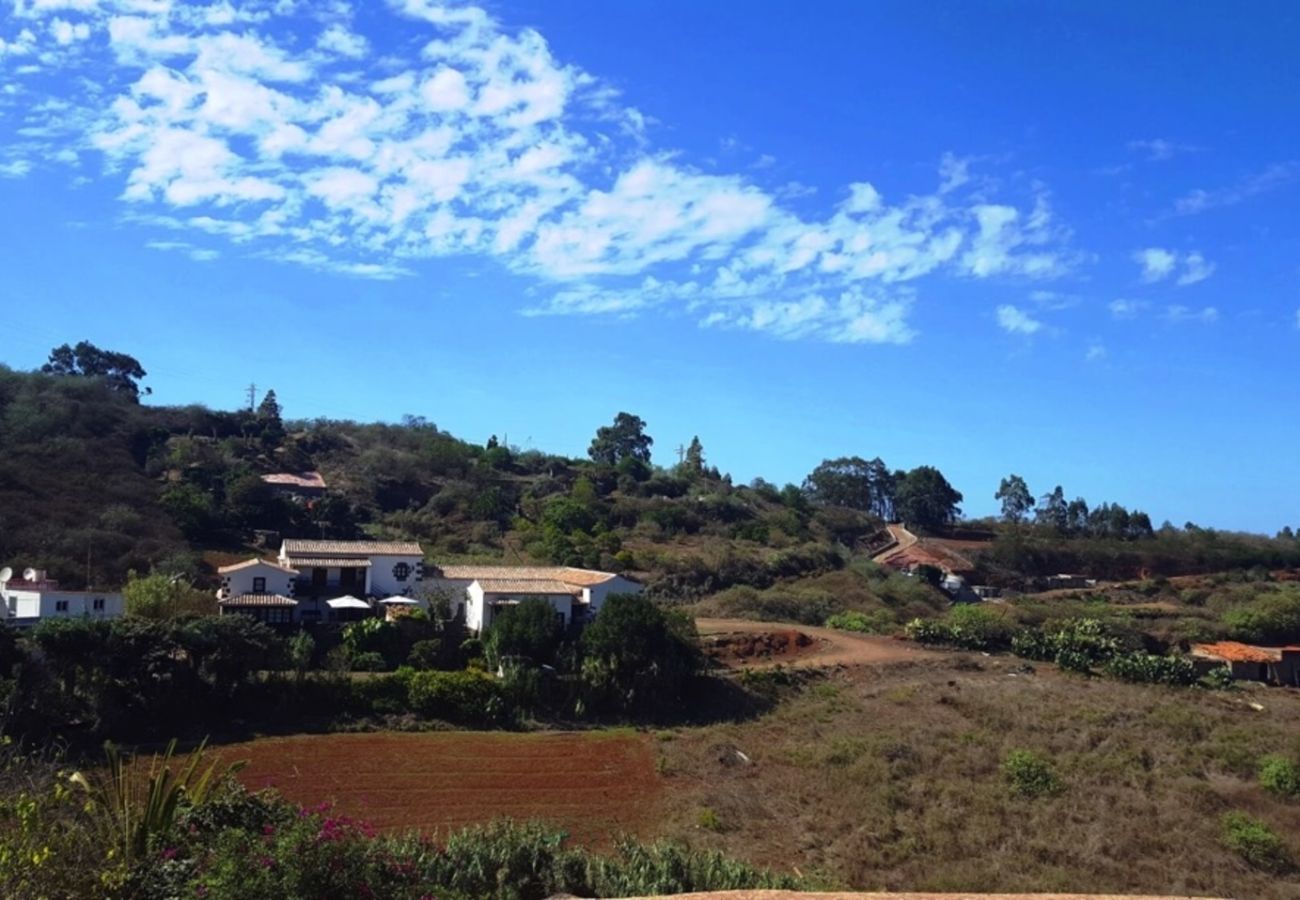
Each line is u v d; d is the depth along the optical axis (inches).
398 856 581.3
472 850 842.2
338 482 3511.3
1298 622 2768.2
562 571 2346.2
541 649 1849.2
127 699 1457.9
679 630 2006.6
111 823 491.8
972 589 3599.9
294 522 2955.2
